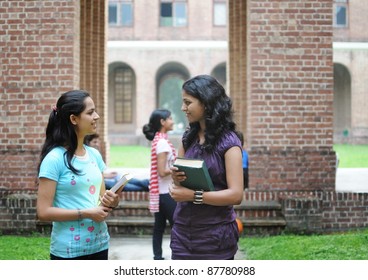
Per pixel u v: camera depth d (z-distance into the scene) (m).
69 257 3.43
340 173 13.75
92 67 11.57
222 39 36.50
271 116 8.50
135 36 36.28
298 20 8.49
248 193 8.48
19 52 8.48
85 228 3.46
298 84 8.52
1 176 8.52
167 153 6.32
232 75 11.59
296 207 8.02
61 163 3.42
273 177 8.50
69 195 3.44
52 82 8.45
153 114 6.48
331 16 8.51
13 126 8.50
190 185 3.33
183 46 35.88
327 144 8.52
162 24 37.38
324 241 6.95
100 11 11.66
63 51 8.45
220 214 3.38
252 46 8.50
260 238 7.85
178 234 3.44
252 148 8.52
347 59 35.41
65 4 8.43
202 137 3.52
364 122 34.97
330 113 8.52
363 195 8.43
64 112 3.46
